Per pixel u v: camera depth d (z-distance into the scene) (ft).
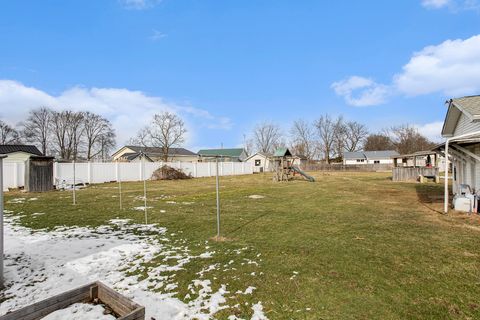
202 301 9.88
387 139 216.74
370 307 9.29
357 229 19.76
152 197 38.91
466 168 34.35
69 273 12.51
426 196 38.91
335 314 8.90
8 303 9.89
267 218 23.88
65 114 162.61
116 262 13.82
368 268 12.60
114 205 31.50
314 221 22.56
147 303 9.78
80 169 61.93
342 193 43.39
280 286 10.91
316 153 200.54
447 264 13.03
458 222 21.84
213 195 41.27
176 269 12.79
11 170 50.85
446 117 35.14
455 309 9.14
